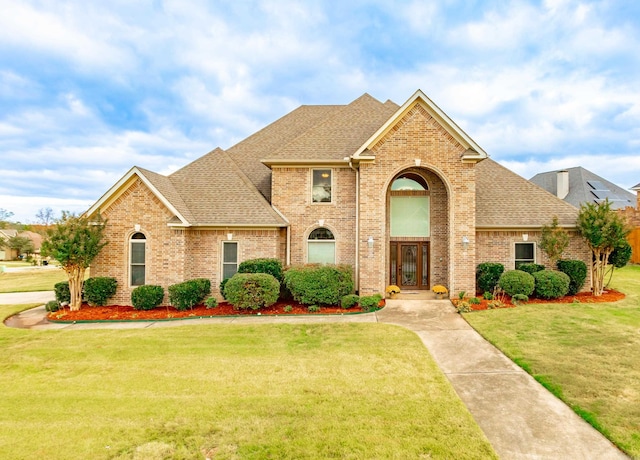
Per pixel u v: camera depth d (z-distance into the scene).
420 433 5.80
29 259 57.38
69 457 5.31
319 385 7.67
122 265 15.98
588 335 10.56
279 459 5.20
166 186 17.12
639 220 27.50
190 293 14.95
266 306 14.97
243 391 7.43
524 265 16.67
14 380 8.15
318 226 18.08
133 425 6.14
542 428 6.01
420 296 16.81
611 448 5.45
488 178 19.66
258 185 19.77
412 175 18.33
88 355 9.80
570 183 37.69
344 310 14.76
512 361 8.97
